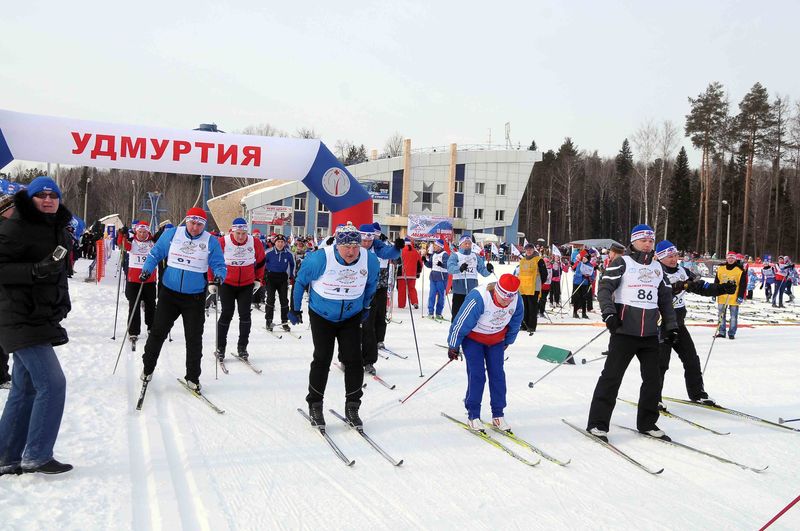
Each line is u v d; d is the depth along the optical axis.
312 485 3.41
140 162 9.09
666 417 5.15
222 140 9.42
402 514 3.08
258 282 6.60
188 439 4.02
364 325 6.14
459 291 9.15
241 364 6.54
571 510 3.19
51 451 3.28
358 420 4.42
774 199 49.19
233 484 3.36
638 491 3.48
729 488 3.56
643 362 4.54
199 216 5.02
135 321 7.30
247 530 2.84
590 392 5.80
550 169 64.56
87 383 5.31
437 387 5.85
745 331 11.16
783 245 48.41
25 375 3.22
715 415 5.21
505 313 4.34
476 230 46.44
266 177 10.05
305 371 6.31
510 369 6.85
